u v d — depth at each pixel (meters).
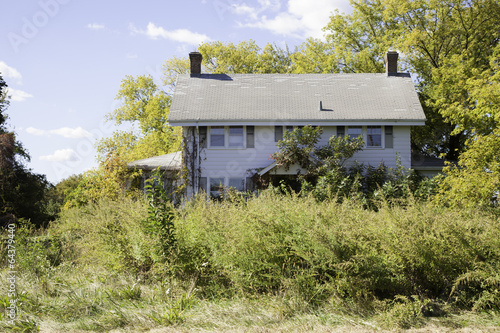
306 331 5.23
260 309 6.07
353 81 26.97
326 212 7.21
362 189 21.28
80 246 9.42
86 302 6.57
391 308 5.84
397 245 6.36
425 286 6.43
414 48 28.88
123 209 8.85
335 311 5.94
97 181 22.88
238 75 27.86
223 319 5.79
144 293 7.01
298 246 6.62
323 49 36.66
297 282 6.34
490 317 5.63
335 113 23.55
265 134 23.58
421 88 30.64
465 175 13.00
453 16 28.50
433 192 18.56
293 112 23.72
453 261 6.23
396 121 23.03
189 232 7.79
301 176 21.33
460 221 6.79
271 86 26.52
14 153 23.88
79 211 13.17
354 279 6.10
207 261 7.29
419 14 29.53
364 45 34.22
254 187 23.06
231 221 7.66
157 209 7.63
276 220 7.12
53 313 6.29
